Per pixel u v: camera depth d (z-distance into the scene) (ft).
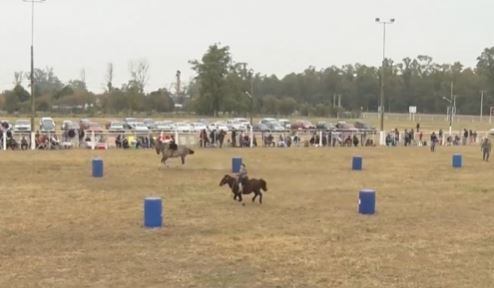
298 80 605.73
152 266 47.06
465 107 543.80
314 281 43.73
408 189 94.58
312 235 59.26
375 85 577.84
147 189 88.53
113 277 43.93
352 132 199.52
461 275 45.88
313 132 196.24
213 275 44.86
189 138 176.35
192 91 509.35
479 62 569.64
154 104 426.92
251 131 180.04
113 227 61.57
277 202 79.30
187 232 59.72
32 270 45.42
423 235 60.29
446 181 105.60
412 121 418.10
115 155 136.56
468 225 65.87
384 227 63.98
